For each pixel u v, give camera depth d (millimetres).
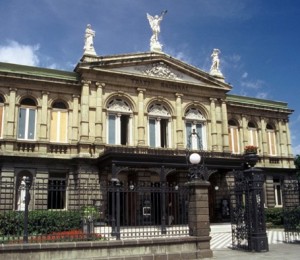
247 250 17062
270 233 25422
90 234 14609
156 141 31812
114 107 30656
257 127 38562
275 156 38500
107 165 27109
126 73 30766
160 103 32469
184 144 32438
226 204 32406
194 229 15586
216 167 29703
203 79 34188
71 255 13359
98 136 29109
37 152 27844
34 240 13938
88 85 29594
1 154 26391
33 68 29250
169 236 15617
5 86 27859
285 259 14602
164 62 32844
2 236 14344
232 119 37344
